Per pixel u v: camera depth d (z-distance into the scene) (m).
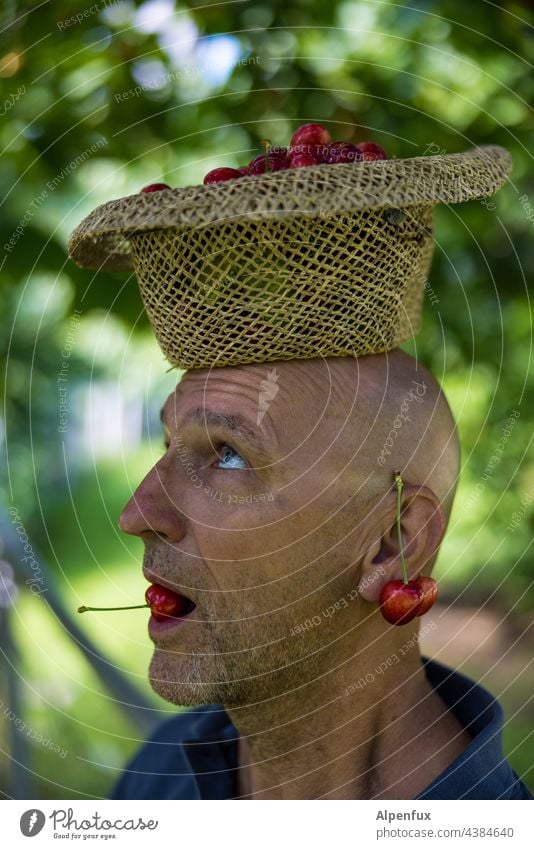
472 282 2.25
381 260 1.17
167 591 1.25
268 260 1.12
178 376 1.95
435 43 2.23
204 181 1.19
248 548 1.21
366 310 1.18
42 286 2.28
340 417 1.20
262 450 1.19
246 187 1.04
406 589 1.20
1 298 2.28
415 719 1.34
